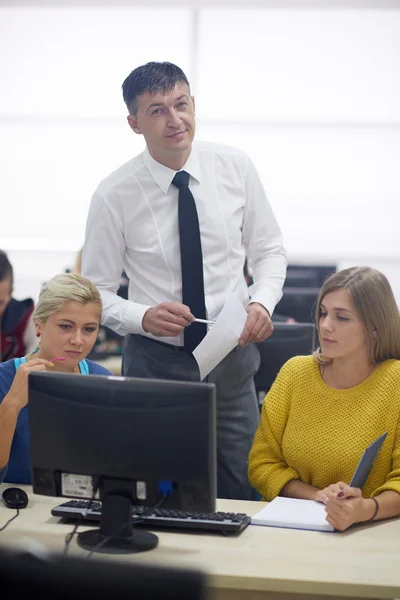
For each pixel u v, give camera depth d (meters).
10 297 3.25
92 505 1.86
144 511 1.83
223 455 2.53
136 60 5.61
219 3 5.50
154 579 1.01
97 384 1.66
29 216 5.78
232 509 1.97
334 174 5.63
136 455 1.64
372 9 5.44
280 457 2.17
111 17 5.59
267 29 5.54
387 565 1.59
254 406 2.57
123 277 3.71
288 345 2.54
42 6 5.59
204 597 1.01
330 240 5.69
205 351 2.29
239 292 2.63
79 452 1.69
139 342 2.57
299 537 1.75
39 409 1.72
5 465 2.03
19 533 1.74
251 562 1.59
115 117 5.65
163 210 2.58
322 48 5.53
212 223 2.56
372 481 2.04
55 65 5.64
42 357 2.16
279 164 5.64
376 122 5.55
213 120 5.62
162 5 5.52
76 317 2.10
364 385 2.06
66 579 1.02
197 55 5.57
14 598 1.04
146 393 1.62
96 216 2.63
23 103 5.68
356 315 2.01
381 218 5.64
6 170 5.75
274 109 5.59
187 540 1.71
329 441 2.05
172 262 2.57
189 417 1.60
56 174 5.74
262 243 2.71
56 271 5.84
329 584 1.50
